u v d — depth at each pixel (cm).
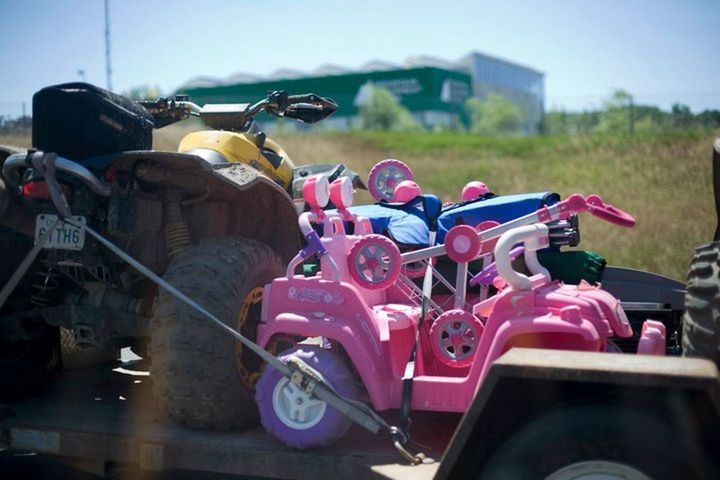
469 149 2547
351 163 2364
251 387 422
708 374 276
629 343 485
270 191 450
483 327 381
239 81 5434
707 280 346
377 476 340
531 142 2578
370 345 382
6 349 484
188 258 414
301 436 369
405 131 3478
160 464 388
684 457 285
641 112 2706
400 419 363
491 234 395
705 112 2528
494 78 6025
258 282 426
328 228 416
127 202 414
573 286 388
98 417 436
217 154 470
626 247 1187
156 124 586
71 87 412
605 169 1850
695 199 1480
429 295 412
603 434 291
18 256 468
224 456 378
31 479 483
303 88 5153
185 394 396
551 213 388
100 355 577
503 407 307
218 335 396
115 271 443
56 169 399
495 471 303
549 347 358
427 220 493
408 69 5228
